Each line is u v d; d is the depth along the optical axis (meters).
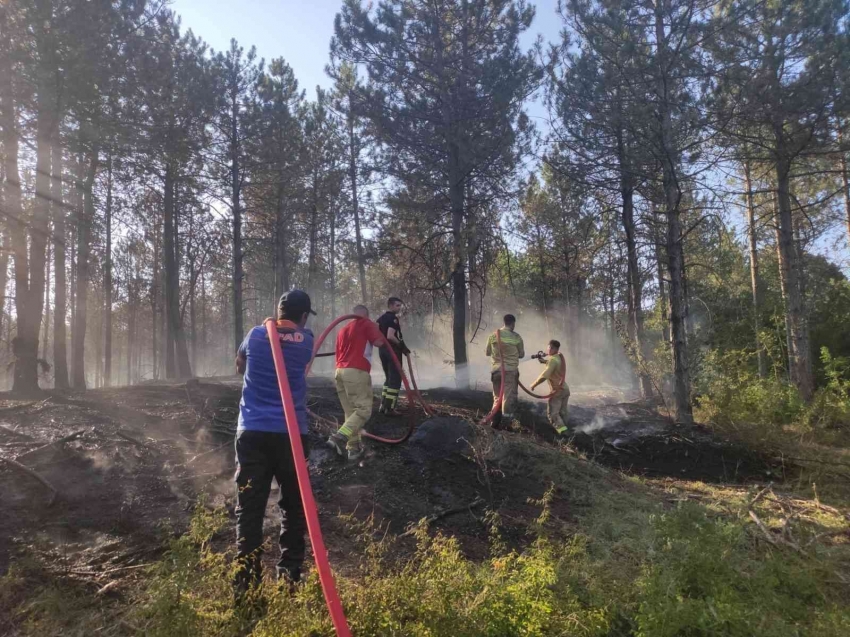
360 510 4.72
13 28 9.41
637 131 10.68
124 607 3.09
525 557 3.84
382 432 6.74
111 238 25.77
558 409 9.19
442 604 2.99
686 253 15.04
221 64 20.86
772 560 3.90
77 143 10.80
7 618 3.00
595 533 4.61
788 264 14.11
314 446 5.97
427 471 5.65
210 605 2.90
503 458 6.21
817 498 6.24
